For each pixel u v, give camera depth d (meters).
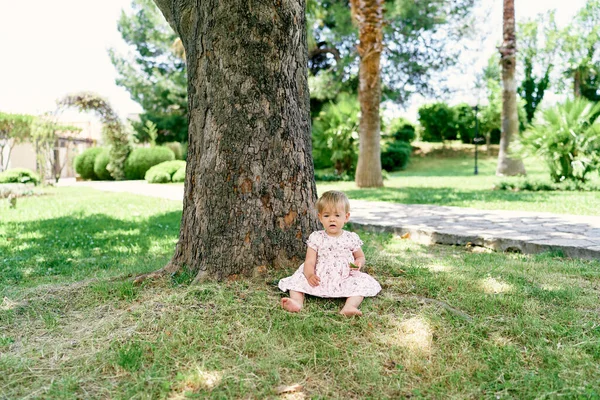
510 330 2.80
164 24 26.36
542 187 12.60
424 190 13.63
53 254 5.85
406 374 2.44
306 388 2.31
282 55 3.59
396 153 28.73
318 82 23.50
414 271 3.81
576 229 6.04
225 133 3.50
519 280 3.75
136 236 7.06
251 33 3.47
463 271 4.03
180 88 27.23
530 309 3.08
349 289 3.18
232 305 3.01
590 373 2.41
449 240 5.92
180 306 3.01
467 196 11.34
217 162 3.51
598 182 12.74
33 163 32.94
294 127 3.67
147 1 25.36
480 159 33.25
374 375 2.38
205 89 3.58
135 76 28.41
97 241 6.71
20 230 7.89
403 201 10.61
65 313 3.20
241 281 3.38
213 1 3.51
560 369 2.45
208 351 2.59
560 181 13.33
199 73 3.63
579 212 7.93
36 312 3.21
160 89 28.08
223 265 3.46
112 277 3.93
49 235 7.29
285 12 3.58
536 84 36.59
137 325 2.80
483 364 2.50
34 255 5.81
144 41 29.48
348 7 23.31
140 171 25.55
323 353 2.57
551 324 2.88
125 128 25.20
